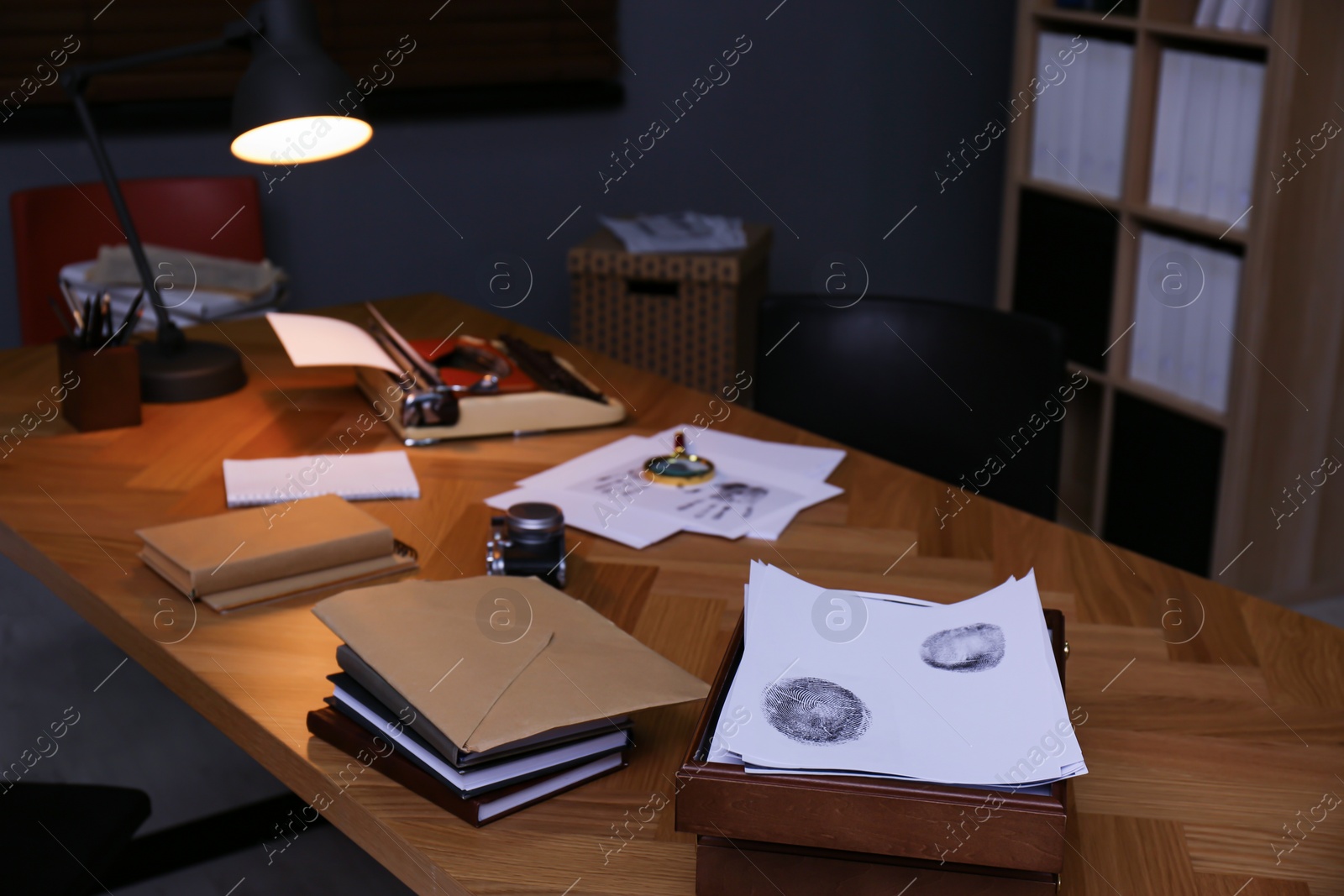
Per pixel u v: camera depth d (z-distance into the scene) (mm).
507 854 945
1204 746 1077
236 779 2195
